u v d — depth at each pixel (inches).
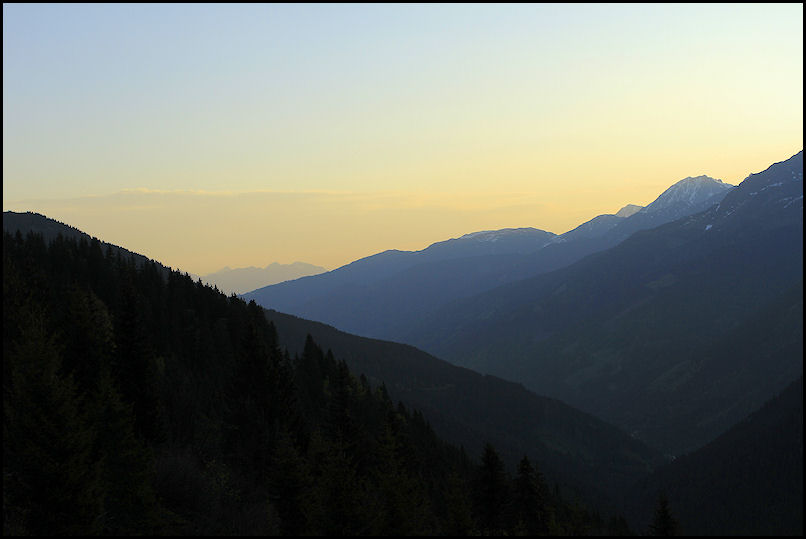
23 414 1245.1
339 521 1590.8
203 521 1519.4
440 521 2319.1
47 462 1204.5
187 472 1636.3
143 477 1400.1
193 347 3088.1
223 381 2837.1
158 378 2317.9
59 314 2310.5
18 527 1205.1
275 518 1696.6
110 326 2482.8
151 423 1834.4
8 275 2279.8
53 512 1202.0
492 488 2471.7
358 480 2150.6
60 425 1253.1
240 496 1775.3
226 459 2039.9
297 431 2370.8
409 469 2807.6
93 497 1275.8
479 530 2271.2
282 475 1635.1
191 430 2119.8
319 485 1717.5
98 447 1398.9
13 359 1459.2
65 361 1763.0
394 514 1724.9
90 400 1558.8
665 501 2706.7
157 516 1381.6
